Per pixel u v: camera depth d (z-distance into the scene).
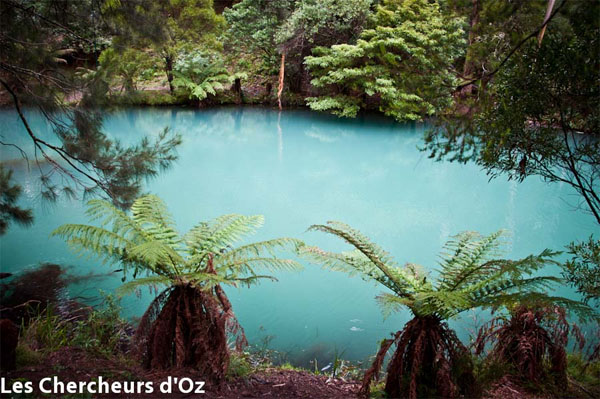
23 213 5.48
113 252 3.72
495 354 3.82
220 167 13.23
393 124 20.20
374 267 3.75
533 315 3.68
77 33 5.80
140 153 6.02
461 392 3.34
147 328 3.63
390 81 17.70
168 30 6.13
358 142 17.08
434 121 3.22
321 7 19.62
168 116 19.77
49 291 5.47
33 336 3.90
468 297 3.44
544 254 3.24
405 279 3.63
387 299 3.36
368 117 21.39
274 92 22.89
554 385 3.54
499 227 9.04
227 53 23.70
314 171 13.23
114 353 3.90
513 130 3.19
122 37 5.77
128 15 5.58
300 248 3.87
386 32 17.59
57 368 3.25
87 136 5.63
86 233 3.62
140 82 22.41
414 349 3.35
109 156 5.87
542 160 3.48
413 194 11.36
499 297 3.21
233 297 6.01
